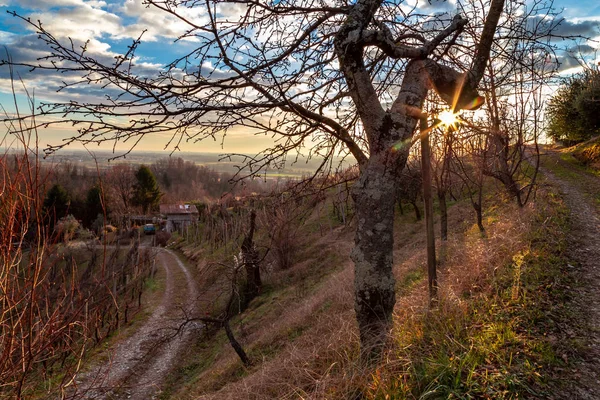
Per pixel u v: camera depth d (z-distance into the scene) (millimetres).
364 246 3564
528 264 6484
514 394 3211
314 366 4656
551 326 4469
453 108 3963
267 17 3818
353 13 3355
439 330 4371
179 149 3332
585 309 4910
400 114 3514
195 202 65062
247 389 5133
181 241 50969
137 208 59750
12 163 2361
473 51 4336
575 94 25938
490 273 6289
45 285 2551
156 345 14898
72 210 36031
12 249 2334
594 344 4039
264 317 15625
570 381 3436
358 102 3537
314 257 21016
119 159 2922
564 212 10656
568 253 7254
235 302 19609
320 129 3875
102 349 14398
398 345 3867
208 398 6609
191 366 14961
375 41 3248
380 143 3504
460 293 5859
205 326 18844
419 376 3443
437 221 18031
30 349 2365
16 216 2373
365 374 3557
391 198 3547
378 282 3535
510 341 4074
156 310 22156
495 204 15039
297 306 13641
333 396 3535
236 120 3348
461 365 3455
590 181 16328
